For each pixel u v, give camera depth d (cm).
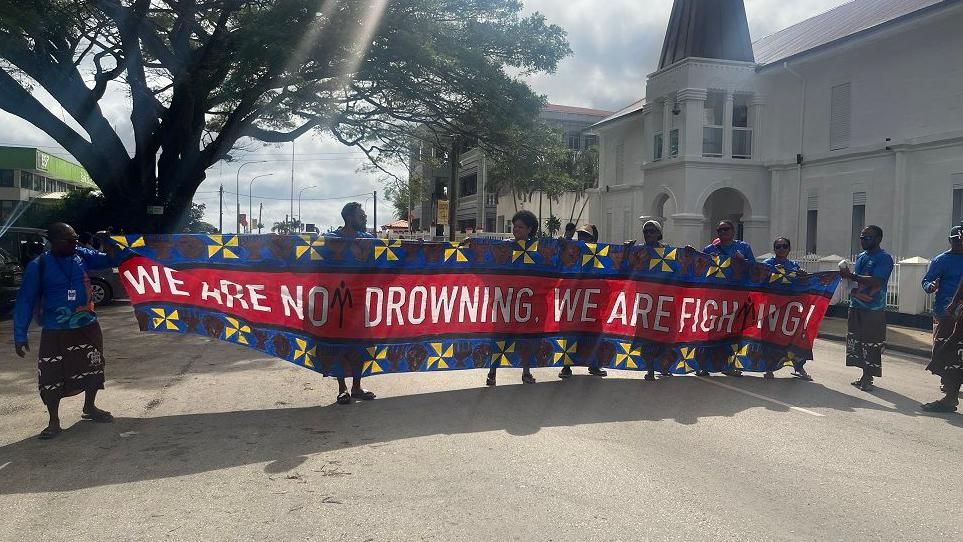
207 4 1864
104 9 1812
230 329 666
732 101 2267
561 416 637
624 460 508
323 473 475
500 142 2253
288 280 675
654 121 2483
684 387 782
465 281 738
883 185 1886
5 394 711
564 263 781
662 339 821
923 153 1773
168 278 651
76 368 571
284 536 375
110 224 2403
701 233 2264
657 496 438
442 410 655
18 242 2352
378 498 430
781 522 402
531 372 857
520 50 2047
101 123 2294
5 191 5306
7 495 432
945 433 605
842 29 2197
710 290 836
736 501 432
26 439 552
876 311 783
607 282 799
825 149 2083
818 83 2111
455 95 2144
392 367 709
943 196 1720
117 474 471
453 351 738
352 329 691
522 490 445
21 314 545
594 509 416
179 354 977
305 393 730
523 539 374
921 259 1491
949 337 686
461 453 521
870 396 764
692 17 2291
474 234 4778
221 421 612
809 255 1877
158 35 2161
